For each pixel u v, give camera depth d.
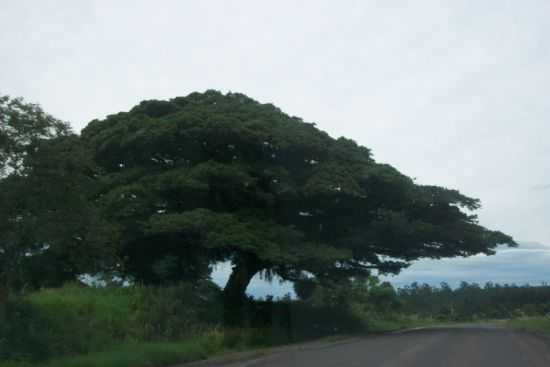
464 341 27.11
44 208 17.14
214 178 31.05
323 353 21.28
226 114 33.00
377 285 67.44
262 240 29.69
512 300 106.00
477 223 41.56
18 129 16.98
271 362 18.23
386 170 35.44
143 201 30.48
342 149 36.31
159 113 35.78
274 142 32.81
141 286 26.97
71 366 15.61
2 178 16.86
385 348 23.22
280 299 37.53
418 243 39.72
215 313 28.92
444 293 110.38
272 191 33.50
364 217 37.62
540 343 25.86
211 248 30.59
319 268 33.81
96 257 20.28
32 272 20.28
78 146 18.09
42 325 17.94
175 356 18.88
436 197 39.16
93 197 31.14
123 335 21.12
